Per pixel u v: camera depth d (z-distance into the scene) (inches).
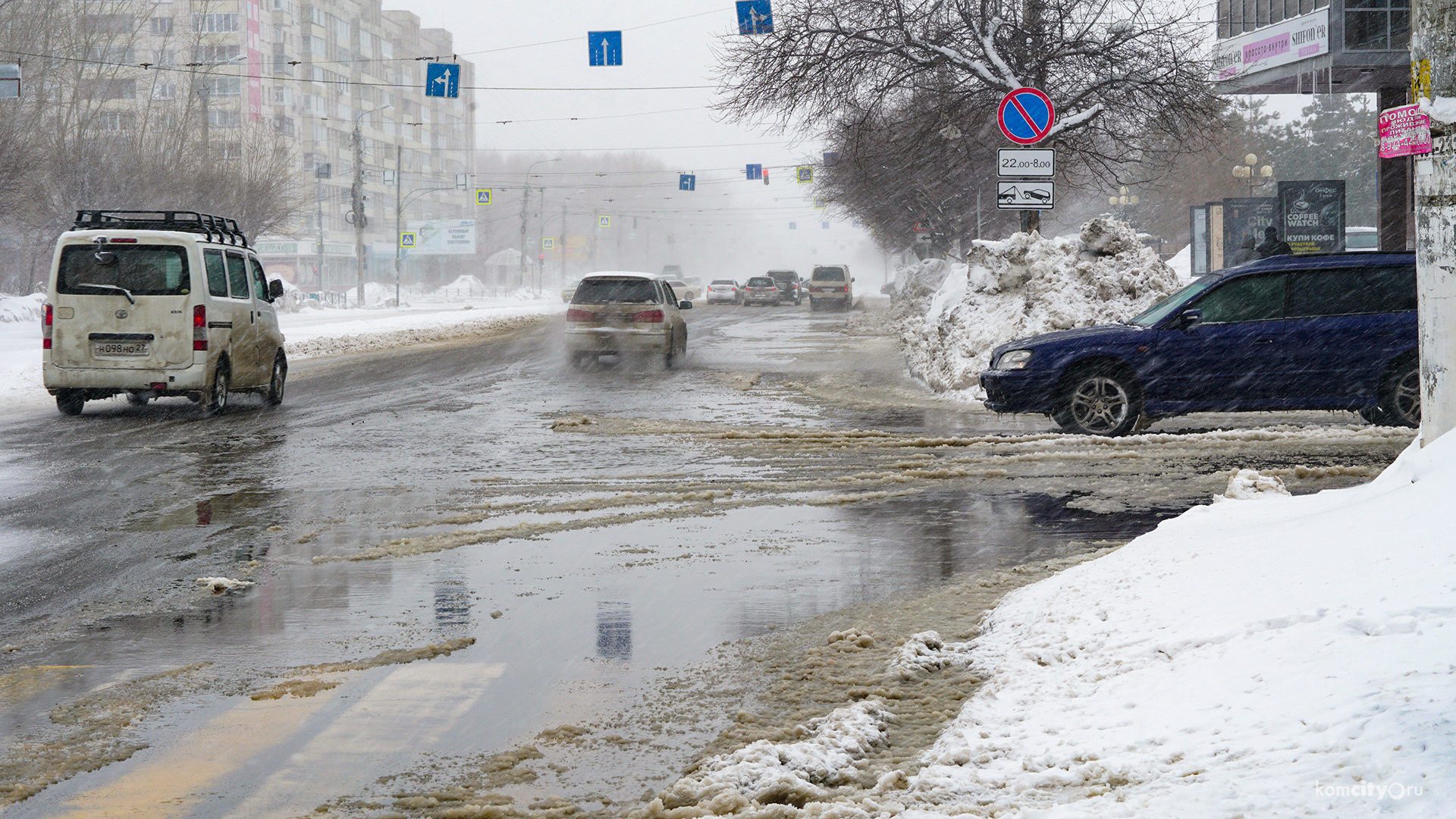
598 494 386.3
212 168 2080.5
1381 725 131.3
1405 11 1103.0
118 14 2187.5
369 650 220.1
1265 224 1242.6
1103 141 1114.1
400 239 2829.7
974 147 1143.6
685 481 409.4
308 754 168.9
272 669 208.8
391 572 281.7
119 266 592.1
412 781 159.2
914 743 169.0
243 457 467.2
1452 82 231.5
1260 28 1274.6
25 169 1558.8
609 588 265.3
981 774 144.6
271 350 670.5
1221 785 126.2
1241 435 477.7
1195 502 354.9
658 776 160.4
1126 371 494.9
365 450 487.5
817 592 260.5
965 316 714.2
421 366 960.9
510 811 148.9
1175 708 152.2
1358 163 3582.7
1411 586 170.1
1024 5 950.4
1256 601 182.4
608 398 692.1
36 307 1534.2
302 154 4109.3
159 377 589.9
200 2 3597.4
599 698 192.9
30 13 1825.8
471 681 201.6
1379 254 498.0
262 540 317.7
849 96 991.0
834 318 1847.9
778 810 139.0
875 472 422.0
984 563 285.1
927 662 201.6
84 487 401.1
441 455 471.8
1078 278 687.7
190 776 161.2
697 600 255.0
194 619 241.8
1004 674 183.5
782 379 807.7
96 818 148.0
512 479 415.5
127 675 205.6
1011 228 1822.1
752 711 185.9
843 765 158.2
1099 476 403.2
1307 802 118.9
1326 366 486.0
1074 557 284.4
